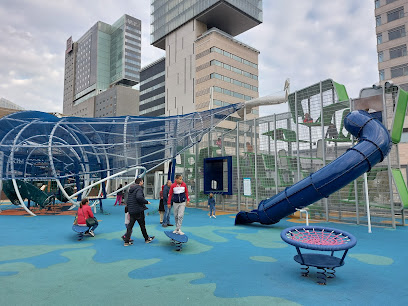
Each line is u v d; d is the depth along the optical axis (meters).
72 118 13.32
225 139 18.12
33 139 14.32
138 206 7.00
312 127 13.19
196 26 67.12
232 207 16.91
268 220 9.65
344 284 4.20
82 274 4.64
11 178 13.18
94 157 16.06
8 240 7.61
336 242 4.35
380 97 10.19
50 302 3.52
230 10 63.62
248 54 69.38
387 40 35.66
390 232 8.96
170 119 13.19
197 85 65.12
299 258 4.59
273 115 13.86
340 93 11.74
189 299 3.62
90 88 146.62
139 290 3.92
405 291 3.94
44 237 8.04
